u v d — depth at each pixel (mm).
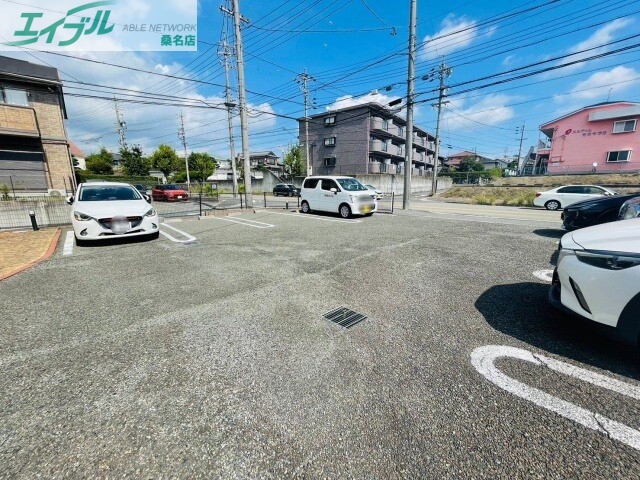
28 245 5770
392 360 2215
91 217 5559
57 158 13977
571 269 2293
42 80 12969
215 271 4328
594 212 5695
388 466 1403
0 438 1544
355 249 5613
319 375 2047
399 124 34469
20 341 2477
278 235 7070
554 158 26578
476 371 2082
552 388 1903
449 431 1592
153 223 6238
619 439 1527
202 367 2139
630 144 22922
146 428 1614
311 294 3482
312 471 1386
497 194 21828
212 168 45656
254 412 1725
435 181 25578
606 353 2266
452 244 5961
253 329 2676
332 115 30891
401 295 3439
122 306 3152
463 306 3129
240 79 12344
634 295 1951
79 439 1544
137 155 35969
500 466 1396
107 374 2061
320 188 11055
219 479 1345
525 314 2930
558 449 1479
